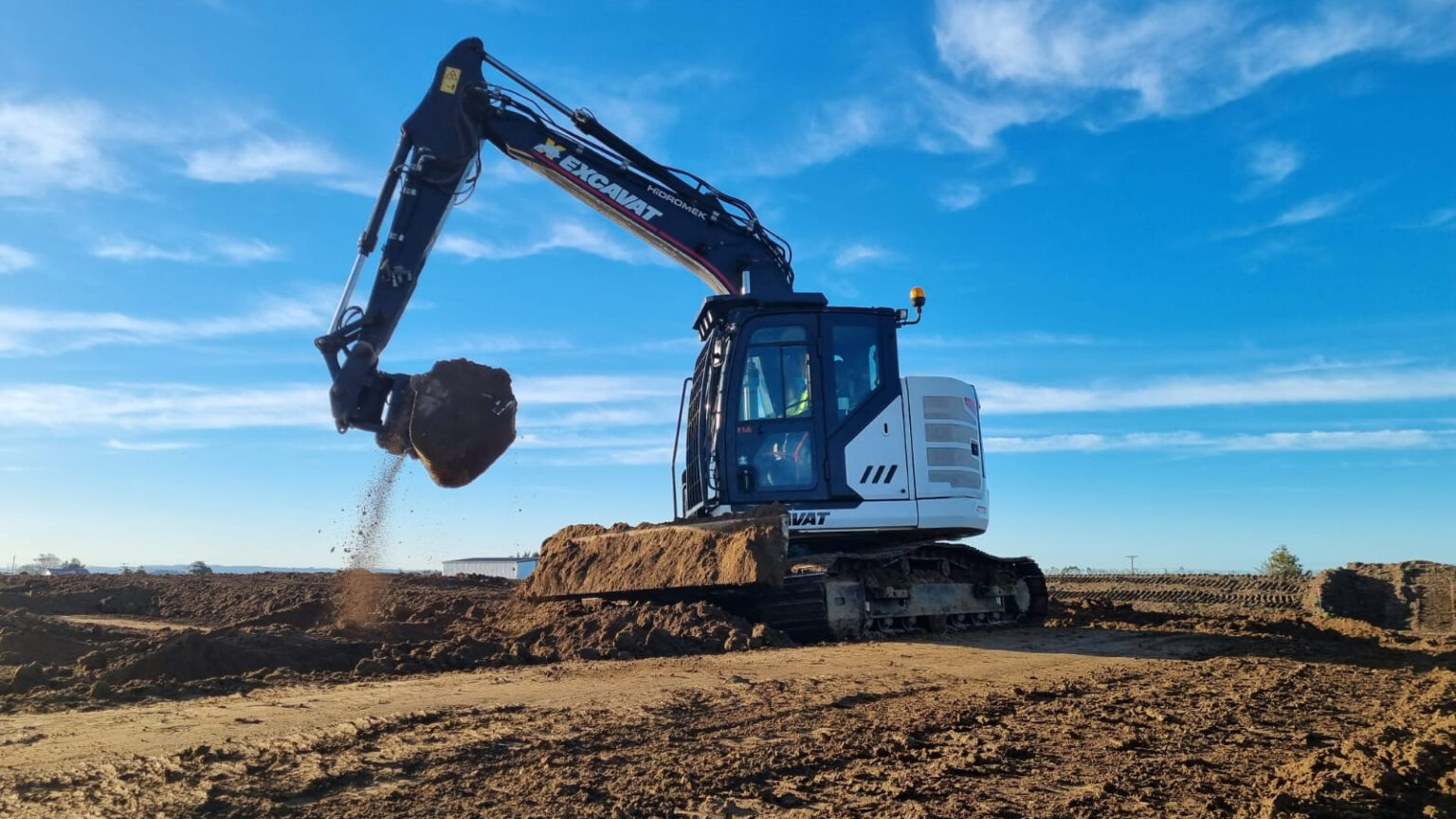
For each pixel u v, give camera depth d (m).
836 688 6.96
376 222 9.77
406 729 5.34
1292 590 37.16
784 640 9.66
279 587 15.70
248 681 6.95
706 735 5.40
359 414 8.80
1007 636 11.29
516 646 8.59
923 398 10.86
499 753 4.87
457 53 10.52
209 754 4.70
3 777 4.30
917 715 6.13
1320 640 13.00
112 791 4.11
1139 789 4.68
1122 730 5.99
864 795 4.41
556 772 4.55
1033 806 4.36
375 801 4.06
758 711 6.06
